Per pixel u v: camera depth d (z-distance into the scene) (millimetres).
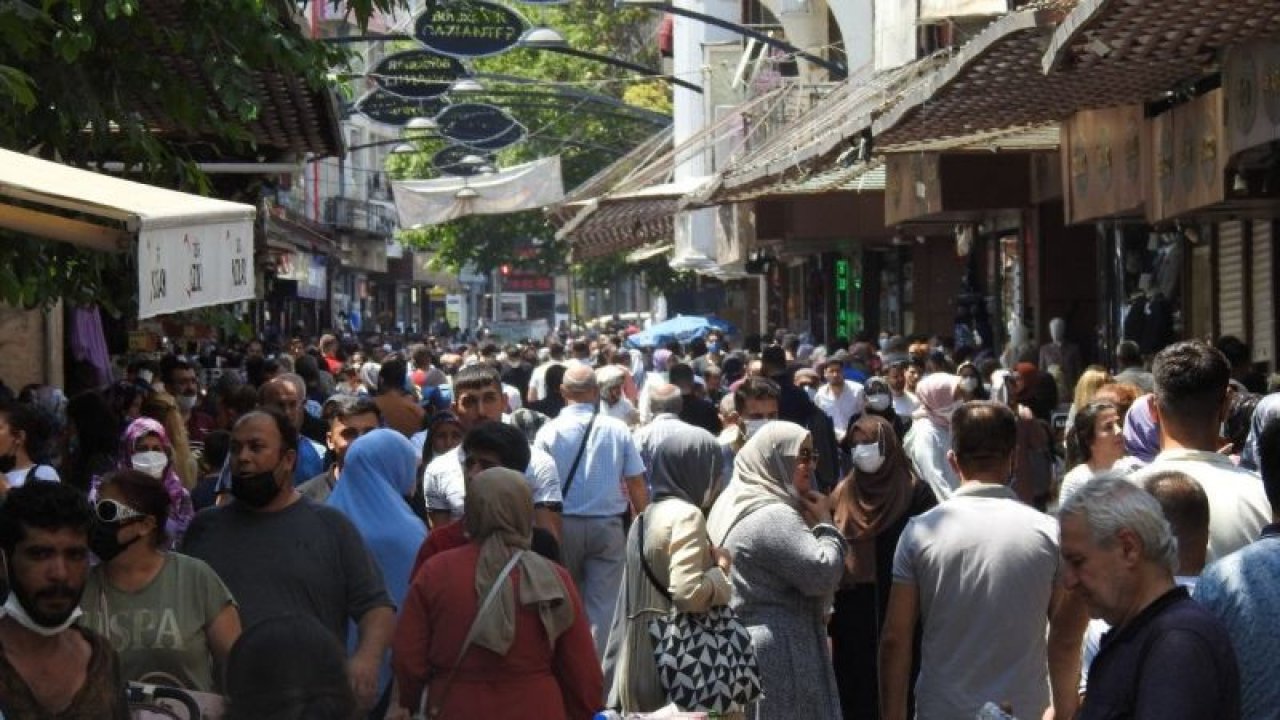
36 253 13375
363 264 79812
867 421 11688
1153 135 19016
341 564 9102
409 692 8617
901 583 8914
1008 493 8977
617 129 66750
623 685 10031
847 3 38750
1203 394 8469
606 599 15211
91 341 25547
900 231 34250
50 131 13641
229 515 9133
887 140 22047
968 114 20062
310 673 4898
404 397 16641
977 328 31828
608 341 38906
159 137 16922
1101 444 10789
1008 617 8695
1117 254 25625
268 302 56156
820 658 10203
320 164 74375
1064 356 26734
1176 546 6102
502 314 123688
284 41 14000
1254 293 21516
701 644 9820
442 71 34562
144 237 8984
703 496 11008
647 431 16500
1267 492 6844
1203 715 5758
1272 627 6438
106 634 7879
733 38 54281
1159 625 5891
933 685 8766
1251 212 18688
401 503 11312
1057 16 14656
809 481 10273
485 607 8445
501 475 8602
